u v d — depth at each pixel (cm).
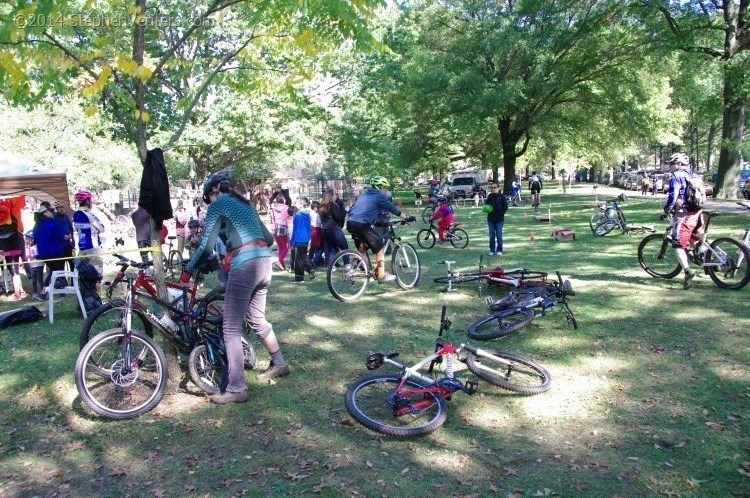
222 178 489
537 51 2994
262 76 656
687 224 816
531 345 610
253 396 500
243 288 477
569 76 3025
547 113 3350
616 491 344
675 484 349
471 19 3238
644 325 660
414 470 375
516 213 2592
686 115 4047
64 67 465
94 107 514
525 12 2962
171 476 378
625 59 2819
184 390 512
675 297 783
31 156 2173
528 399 479
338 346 635
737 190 2589
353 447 408
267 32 590
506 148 3666
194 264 489
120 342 475
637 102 3177
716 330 629
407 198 4431
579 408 458
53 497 359
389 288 940
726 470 362
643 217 2044
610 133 3466
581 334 638
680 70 2598
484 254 1334
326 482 362
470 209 3108
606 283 895
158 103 2255
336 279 870
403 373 457
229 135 2458
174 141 545
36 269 994
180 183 3331
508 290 874
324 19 543
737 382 490
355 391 446
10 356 627
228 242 484
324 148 3056
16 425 461
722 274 845
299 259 1062
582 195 3906
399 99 3556
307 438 423
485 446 404
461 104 3084
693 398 465
